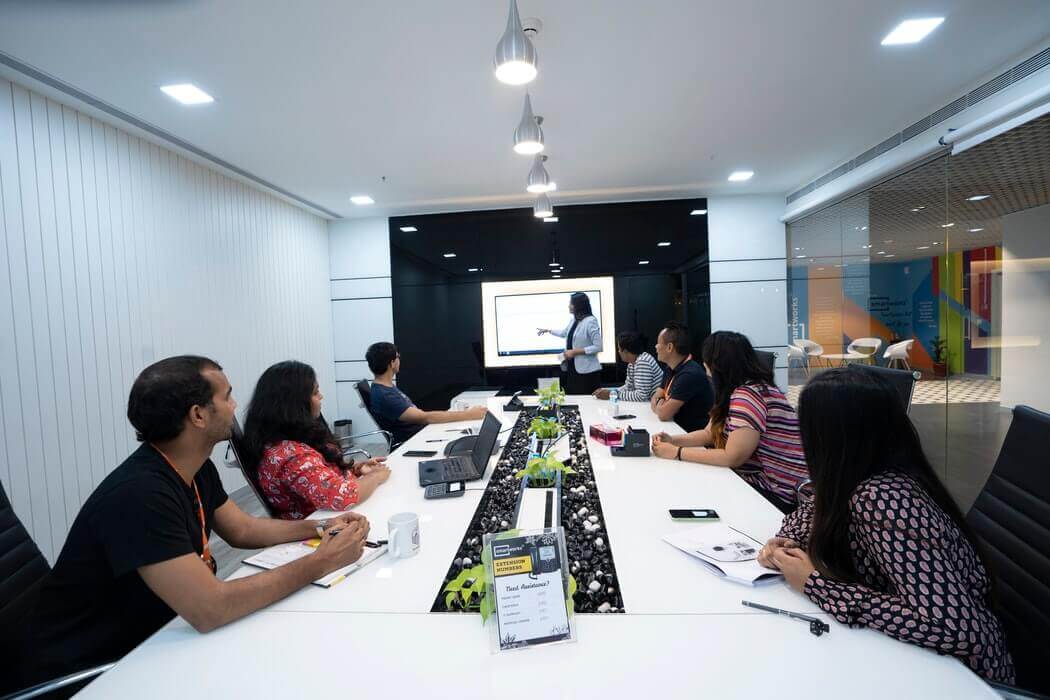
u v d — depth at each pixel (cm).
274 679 96
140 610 127
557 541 110
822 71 284
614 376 609
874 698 85
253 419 194
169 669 100
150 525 112
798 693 87
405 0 207
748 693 87
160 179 364
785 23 237
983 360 316
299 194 498
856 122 359
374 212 587
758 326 570
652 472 214
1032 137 270
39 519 274
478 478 212
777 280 567
